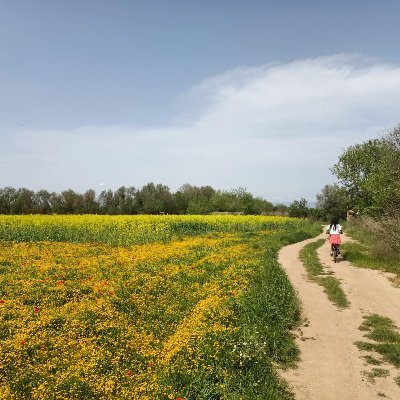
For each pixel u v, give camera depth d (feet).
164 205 305.32
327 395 25.68
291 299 45.14
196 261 65.77
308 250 93.09
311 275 63.57
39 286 45.73
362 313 43.04
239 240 101.14
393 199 83.46
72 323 33.63
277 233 132.16
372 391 26.22
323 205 271.49
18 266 57.72
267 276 53.01
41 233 97.04
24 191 277.44
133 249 80.48
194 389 24.25
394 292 51.65
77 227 105.29
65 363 26.99
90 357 27.96
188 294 44.70
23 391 23.79
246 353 27.96
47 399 22.82
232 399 23.18
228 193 325.42
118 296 42.88
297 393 25.94
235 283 47.91
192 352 27.71
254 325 33.99
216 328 31.78
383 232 78.54
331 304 46.75
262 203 323.16
